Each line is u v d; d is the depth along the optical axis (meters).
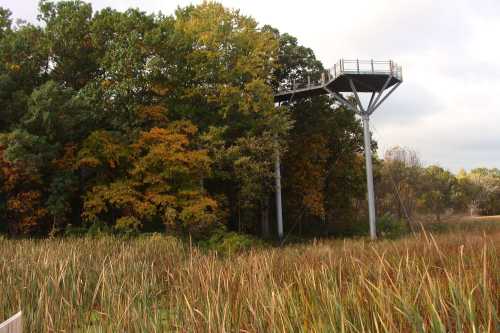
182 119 28.53
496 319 4.09
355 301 5.06
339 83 34.91
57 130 25.27
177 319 6.16
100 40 27.59
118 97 26.27
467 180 81.50
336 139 41.03
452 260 7.62
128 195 25.28
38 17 28.67
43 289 7.09
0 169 24.34
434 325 4.16
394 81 34.16
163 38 27.52
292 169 39.22
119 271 9.53
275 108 32.28
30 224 24.94
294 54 38.38
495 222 47.06
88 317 6.66
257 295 5.90
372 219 33.59
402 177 47.75
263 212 36.09
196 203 26.28
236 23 32.59
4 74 25.59
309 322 4.82
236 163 28.03
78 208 28.69
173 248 16.53
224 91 29.73
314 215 41.25
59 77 28.27
